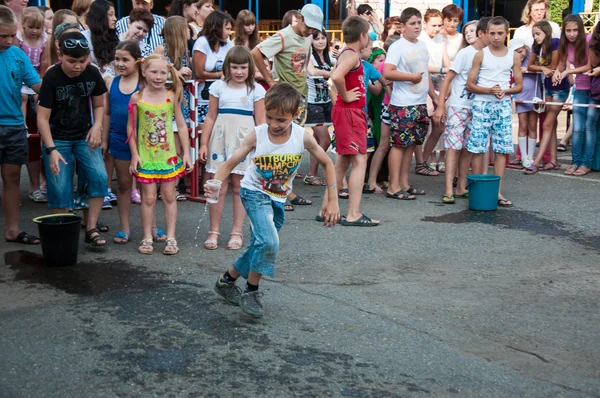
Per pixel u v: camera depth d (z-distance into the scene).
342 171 6.86
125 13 14.27
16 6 7.34
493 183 7.31
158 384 3.56
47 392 3.46
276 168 4.31
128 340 4.06
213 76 7.72
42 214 7.04
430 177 9.28
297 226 6.67
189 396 3.45
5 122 5.67
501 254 5.88
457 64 7.55
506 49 7.46
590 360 3.93
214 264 5.50
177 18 7.47
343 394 3.49
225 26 7.65
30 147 7.35
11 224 5.95
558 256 5.85
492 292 4.98
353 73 6.52
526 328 4.35
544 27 9.12
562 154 11.16
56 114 5.70
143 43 7.73
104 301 4.66
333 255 5.78
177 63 7.50
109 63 6.72
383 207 7.52
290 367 3.77
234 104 5.91
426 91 7.72
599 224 6.89
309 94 8.28
